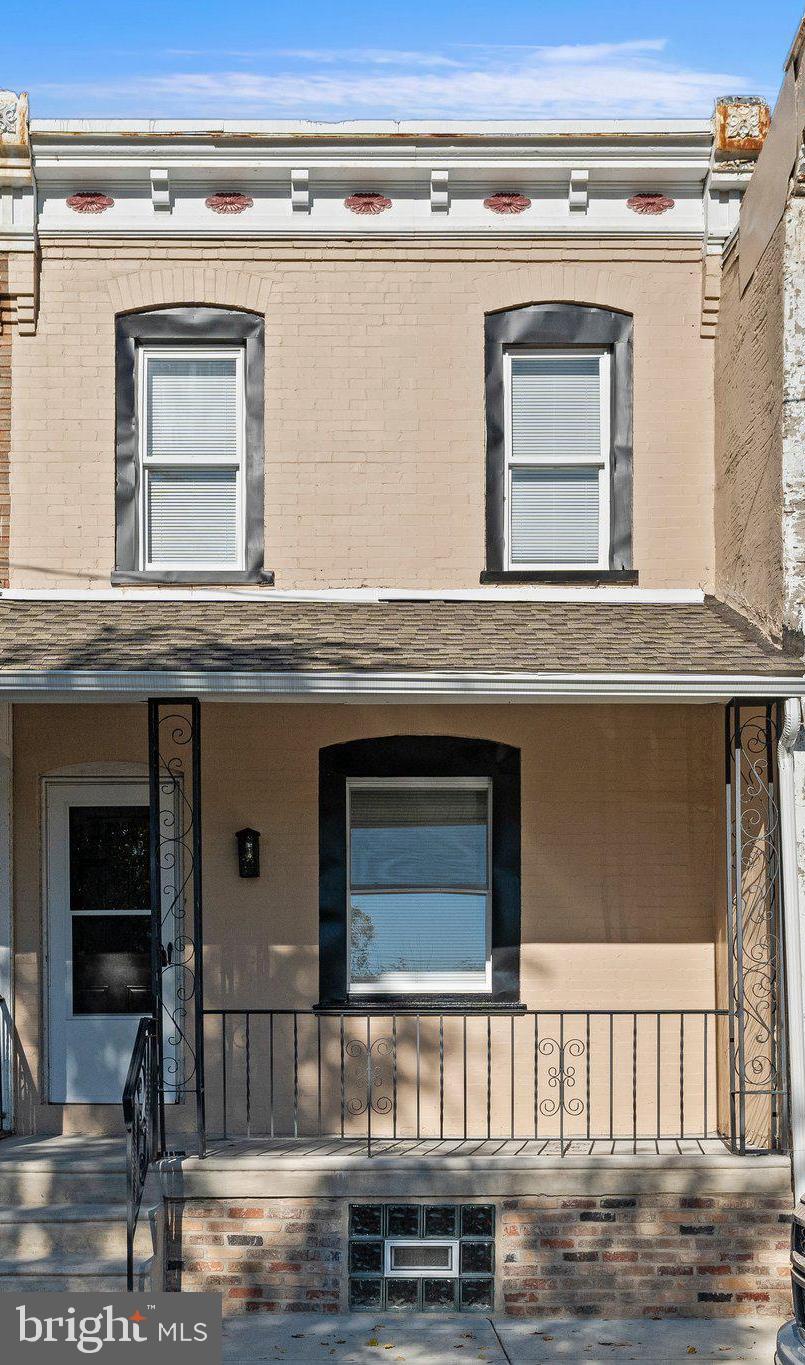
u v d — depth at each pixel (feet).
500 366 33.14
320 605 32.19
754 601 29.78
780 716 27.86
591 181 32.89
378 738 31.53
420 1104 30.94
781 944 27.84
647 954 31.35
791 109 27.45
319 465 32.89
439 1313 27.84
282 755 31.45
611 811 31.48
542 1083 31.09
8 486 32.71
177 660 27.02
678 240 33.17
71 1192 27.76
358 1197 27.78
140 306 32.89
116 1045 31.73
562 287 33.09
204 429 33.35
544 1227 27.86
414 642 28.76
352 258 32.96
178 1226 27.66
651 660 27.40
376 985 31.91
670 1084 31.07
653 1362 25.27
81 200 32.86
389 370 32.96
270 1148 28.96
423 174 32.68
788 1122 27.91
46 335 32.83
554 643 28.86
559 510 33.68
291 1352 25.68
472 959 32.07
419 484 32.91
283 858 31.35
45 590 32.55
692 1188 27.76
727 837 28.73
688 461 33.27
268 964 31.24
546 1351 25.81
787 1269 27.71
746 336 30.37
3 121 31.89
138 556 32.89
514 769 31.48
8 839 31.14
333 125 32.19
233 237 32.83
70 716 31.42
